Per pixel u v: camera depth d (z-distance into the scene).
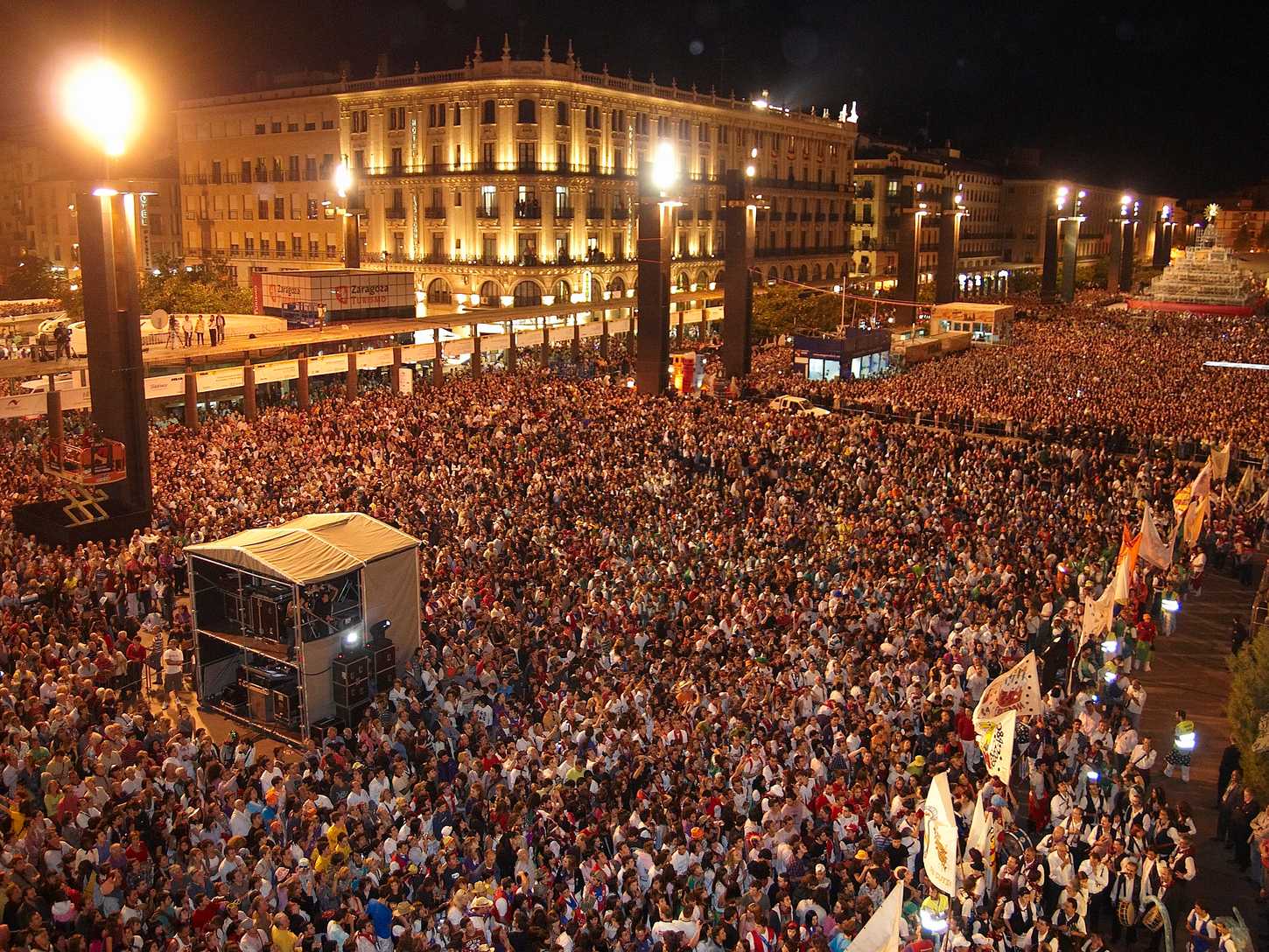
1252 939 16.58
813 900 14.98
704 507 32.38
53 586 24.86
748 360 60.97
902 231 84.50
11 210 122.00
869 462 37.69
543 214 85.31
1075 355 66.31
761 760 18.03
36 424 43.75
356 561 22.84
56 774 17.47
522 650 22.91
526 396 47.81
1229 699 21.98
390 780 18.53
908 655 22.25
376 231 92.94
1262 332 80.69
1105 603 23.62
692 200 101.25
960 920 15.36
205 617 24.22
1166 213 170.00
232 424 42.09
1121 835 17.50
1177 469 38.41
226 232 107.19
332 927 14.41
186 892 15.20
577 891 16.06
